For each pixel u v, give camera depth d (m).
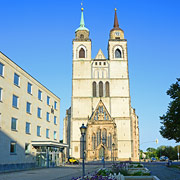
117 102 100.88
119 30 110.38
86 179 20.56
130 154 96.62
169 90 55.72
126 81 102.81
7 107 48.31
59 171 46.94
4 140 46.62
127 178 24.78
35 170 50.09
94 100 101.06
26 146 56.91
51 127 73.88
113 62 104.56
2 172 44.41
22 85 55.41
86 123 99.19
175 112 53.09
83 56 105.44
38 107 64.44
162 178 34.09
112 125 95.94
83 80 102.81
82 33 109.00
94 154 94.25
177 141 55.47
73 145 97.81
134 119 104.38
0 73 46.41
